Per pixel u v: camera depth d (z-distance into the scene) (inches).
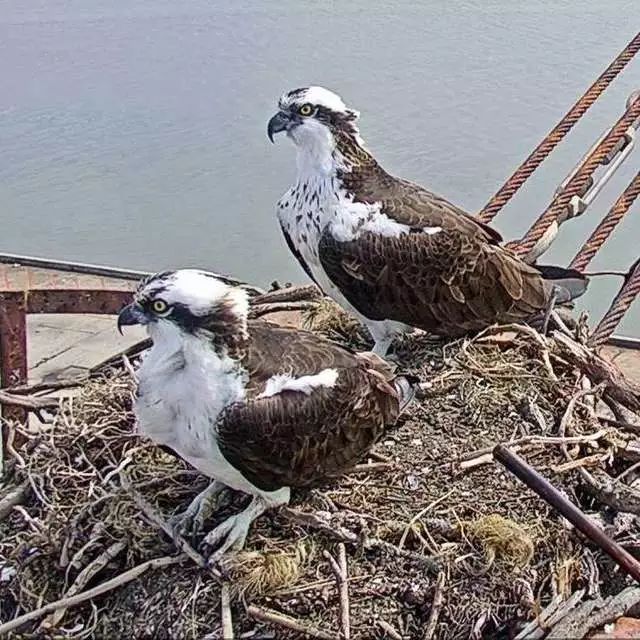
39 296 93.4
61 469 75.4
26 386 83.4
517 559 69.3
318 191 84.1
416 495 73.8
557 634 64.5
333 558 69.6
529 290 87.7
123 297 93.0
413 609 68.5
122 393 79.4
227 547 69.8
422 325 85.1
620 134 96.7
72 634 68.7
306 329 87.3
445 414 80.0
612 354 103.2
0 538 74.0
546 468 74.8
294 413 69.2
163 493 73.9
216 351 68.2
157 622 68.1
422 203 85.4
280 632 67.3
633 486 73.9
